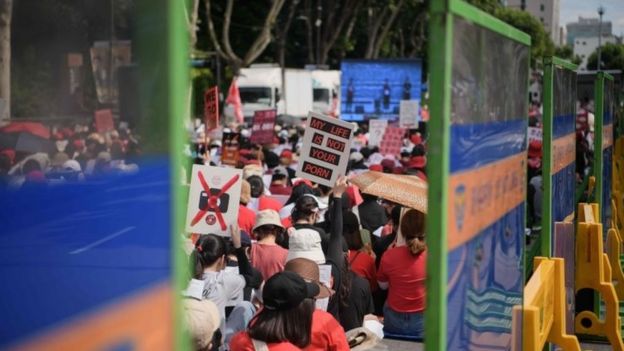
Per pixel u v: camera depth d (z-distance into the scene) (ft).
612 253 31.76
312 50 223.51
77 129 6.22
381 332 22.17
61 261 6.05
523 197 14.94
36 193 5.96
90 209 6.23
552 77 19.10
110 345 6.35
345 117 141.28
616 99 46.19
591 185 32.50
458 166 9.30
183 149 6.60
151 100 6.41
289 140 95.20
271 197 37.40
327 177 30.01
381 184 26.61
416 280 25.22
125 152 6.39
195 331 14.35
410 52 304.71
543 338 17.56
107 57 6.33
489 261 11.73
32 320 5.89
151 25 6.35
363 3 230.48
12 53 6.03
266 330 14.56
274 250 24.02
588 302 28.17
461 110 9.33
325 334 15.93
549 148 19.21
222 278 20.18
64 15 6.21
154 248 6.66
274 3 156.76
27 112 6.07
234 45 188.34
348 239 26.43
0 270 5.75
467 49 9.53
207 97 47.75
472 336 10.80
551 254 19.98
